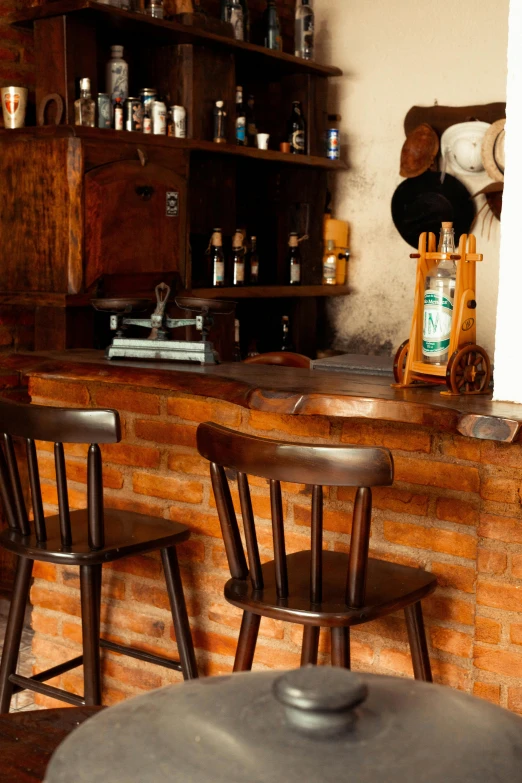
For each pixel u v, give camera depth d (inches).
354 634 86.9
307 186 193.6
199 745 22.3
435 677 82.4
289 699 22.5
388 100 196.4
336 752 21.6
